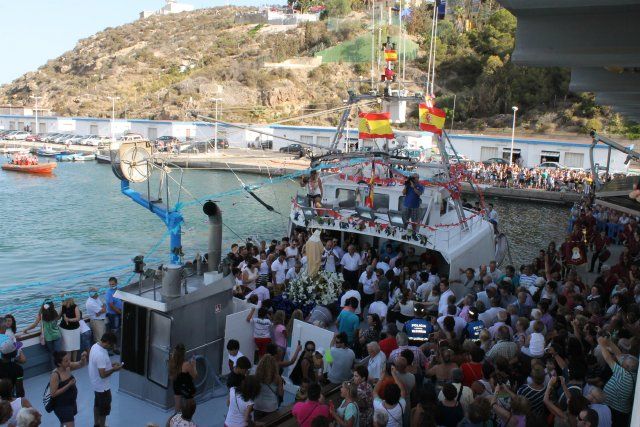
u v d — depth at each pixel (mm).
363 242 17172
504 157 61938
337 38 113500
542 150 60250
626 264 16344
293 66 108438
